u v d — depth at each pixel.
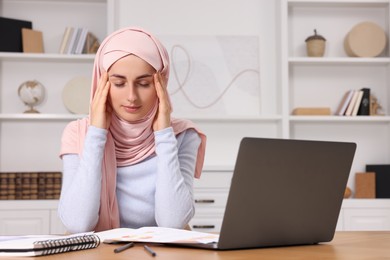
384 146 4.17
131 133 1.78
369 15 4.22
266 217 1.17
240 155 1.10
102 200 1.72
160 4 4.12
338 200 1.30
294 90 4.17
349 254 1.10
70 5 4.09
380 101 4.18
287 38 3.97
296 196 1.21
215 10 4.14
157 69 1.72
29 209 3.62
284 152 1.17
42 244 1.06
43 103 4.04
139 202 1.80
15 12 4.05
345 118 3.92
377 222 3.73
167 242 1.17
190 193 1.75
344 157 1.29
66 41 3.93
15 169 4.01
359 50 4.05
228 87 4.11
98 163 1.66
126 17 4.09
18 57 3.85
